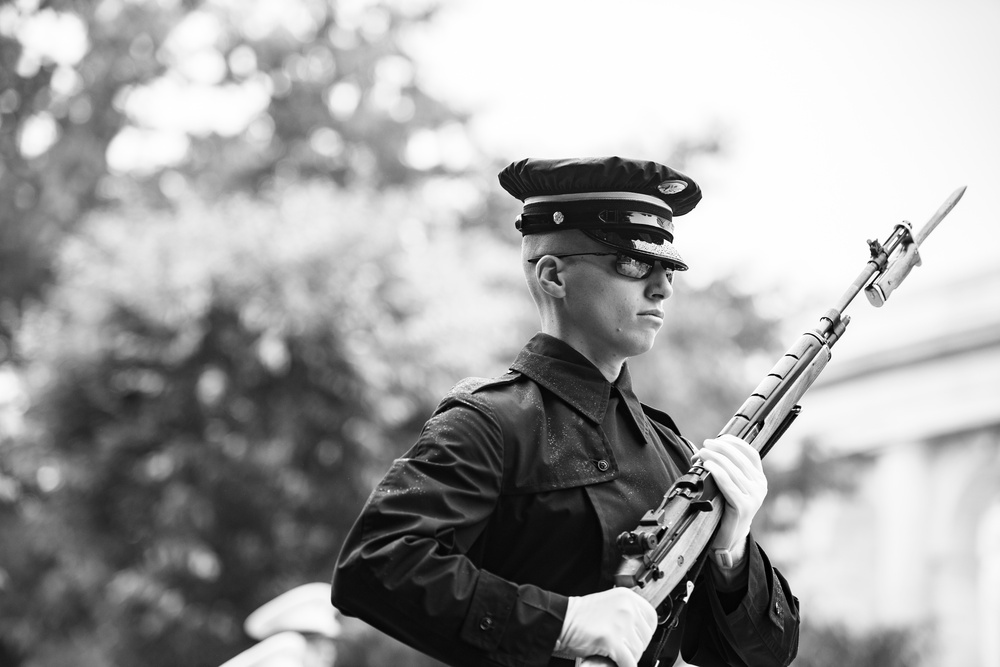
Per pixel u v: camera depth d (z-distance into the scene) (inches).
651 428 127.0
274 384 499.2
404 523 109.3
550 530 114.9
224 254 498.6
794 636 124.3
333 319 494.0
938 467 957.8
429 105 908.6
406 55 924.6
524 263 125.2
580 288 120.7
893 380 968.3
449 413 116.2
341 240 507.8
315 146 892.0
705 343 743.1
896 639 701.9
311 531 520.4
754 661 122.0
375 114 890.1
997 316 909.2
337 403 501.4
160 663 519.5
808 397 1022.4
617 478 118.1
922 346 946.7
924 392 952.3
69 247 557.0
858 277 124.9
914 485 959.6
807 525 999.0
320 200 526.0
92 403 517.3
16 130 797.2
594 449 118.2
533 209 123.0
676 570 109.9
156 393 504.1
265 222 509.7
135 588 515.8
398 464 113.7
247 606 521.3
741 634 120.0
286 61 903.7
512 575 115.2
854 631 709.3
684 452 129.6
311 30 925.2
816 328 123.4
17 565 603.8
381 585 106.7
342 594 109.0
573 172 119.6
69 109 834.2
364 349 496.4
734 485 112.8
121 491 517.3
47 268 770.8
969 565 938.1
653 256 120.3
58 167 812.6
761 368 791.7
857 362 979.9
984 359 925.2
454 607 105.7
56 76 824.9
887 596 956.0
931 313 943.0
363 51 906.7
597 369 121.0
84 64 832.9
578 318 121.4
